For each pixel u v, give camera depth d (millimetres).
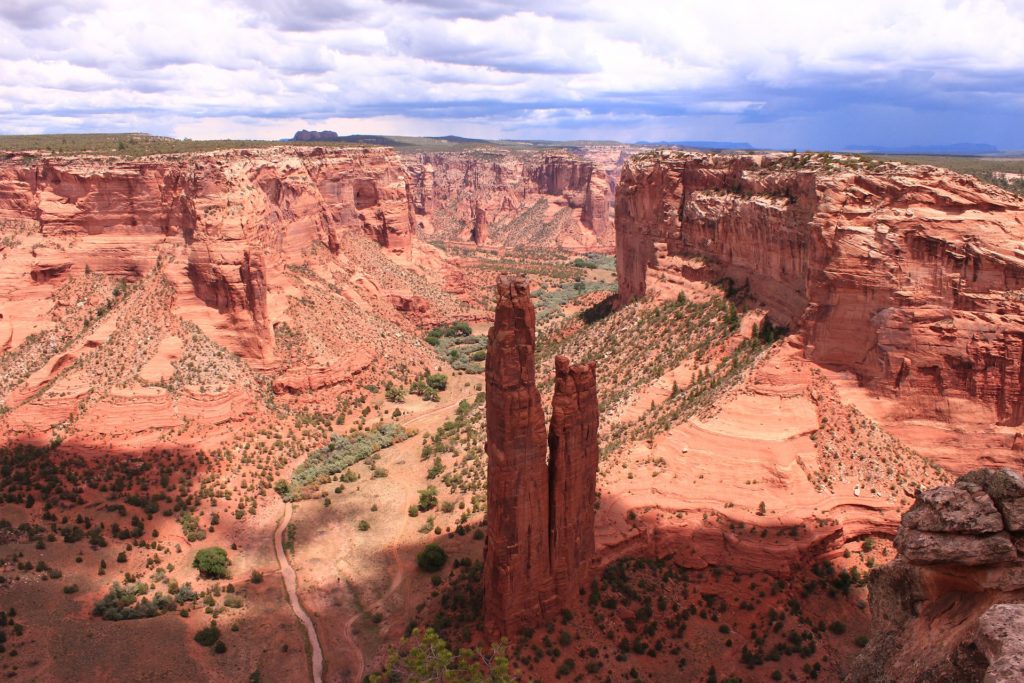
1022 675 16094
